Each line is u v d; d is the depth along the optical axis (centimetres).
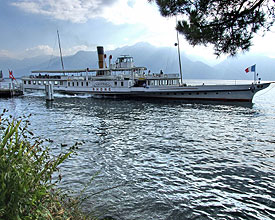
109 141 1513
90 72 5278
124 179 905
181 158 1180
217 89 3984
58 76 5603
